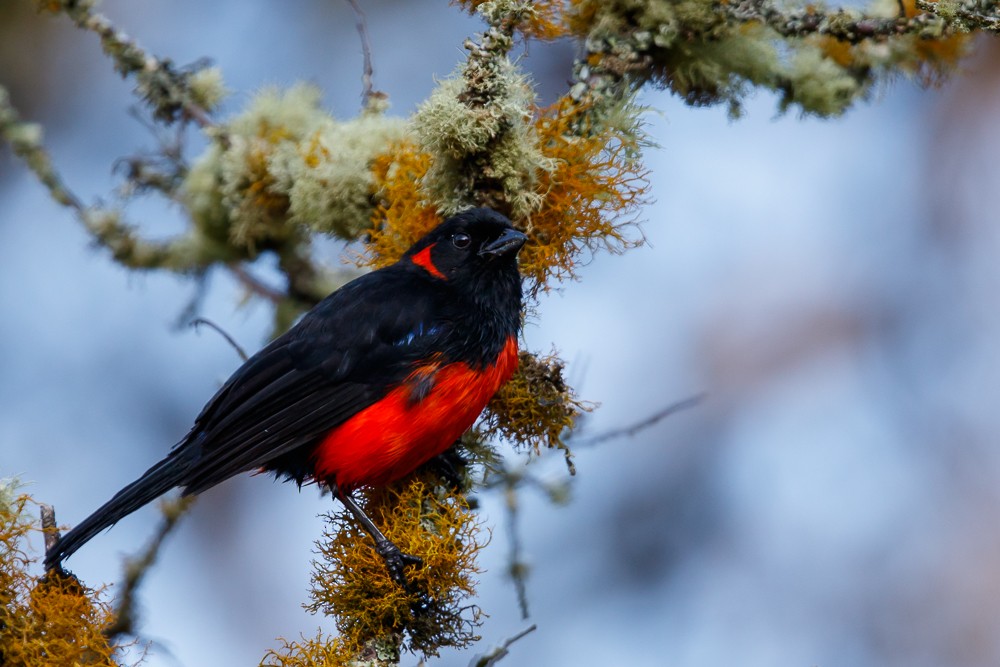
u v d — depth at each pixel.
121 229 13.48
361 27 11.86
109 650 8.57
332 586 9.45
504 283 10.40
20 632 8.41
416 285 10.55
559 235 10.30
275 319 13.76
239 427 10.53
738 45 11.08
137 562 11.38
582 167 10.09
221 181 12.58
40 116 17.58
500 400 10.59
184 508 11.55
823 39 12.12
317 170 11.08
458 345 10.25
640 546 15.96
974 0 9.29
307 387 10.47
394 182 10.70
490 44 9.64
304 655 8.91
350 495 10.69
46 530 8.72
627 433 12.01
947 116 17.23
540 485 11.62
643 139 10.25
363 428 10.30
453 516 9.46
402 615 9.30
